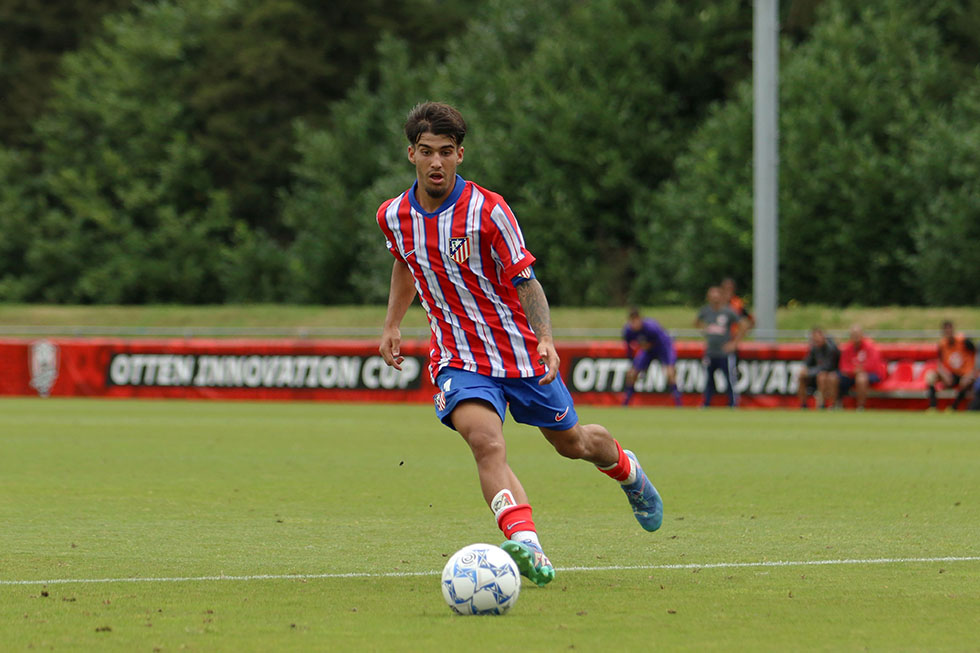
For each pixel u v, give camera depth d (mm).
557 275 160375
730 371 87000
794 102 153375
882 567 22031
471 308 20453
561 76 171750
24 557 23203
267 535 26422
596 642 15547
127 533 26672
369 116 183625
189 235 185500
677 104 173375
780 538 26062
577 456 22156
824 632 16219
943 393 85250
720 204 149875
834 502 33188
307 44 196250
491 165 164750
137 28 194750
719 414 79812
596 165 165750
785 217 147625
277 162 193750
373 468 42906
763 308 94000
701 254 151625
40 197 191125
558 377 19953
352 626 16562
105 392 100188
